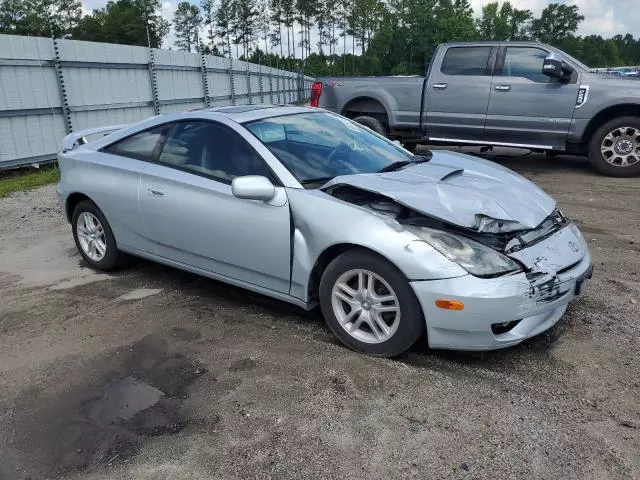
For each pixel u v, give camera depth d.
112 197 4.61
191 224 4.05
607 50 96.62
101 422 2.82
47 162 11.10
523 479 2.34
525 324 3.09
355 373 3.17
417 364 3.27
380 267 3.17
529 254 3.16
